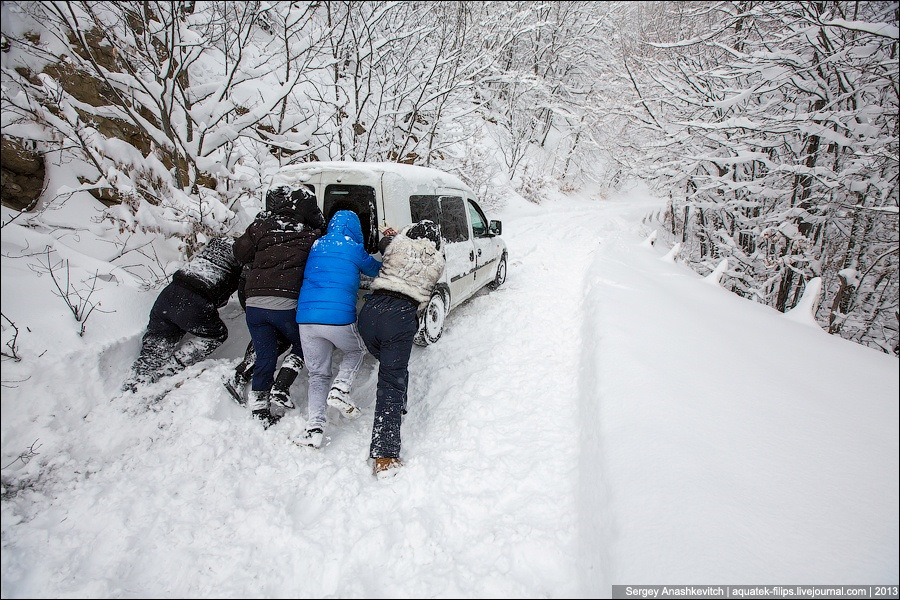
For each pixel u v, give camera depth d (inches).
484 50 386.3
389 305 107.6
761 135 326.0
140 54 166.7
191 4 209.6
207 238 158.9
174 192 158.2
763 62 297.0
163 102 162.7
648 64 389.4
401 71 304.5
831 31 274.7
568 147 991.0
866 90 282.2
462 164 475.8
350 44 265.9
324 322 103.3
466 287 187.8
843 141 267.3
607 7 826.2
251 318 108.3
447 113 389.4
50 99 148.3
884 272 362.3
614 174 991.0
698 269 465.4
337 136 288.8
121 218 142.9
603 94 796.0
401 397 103.0
